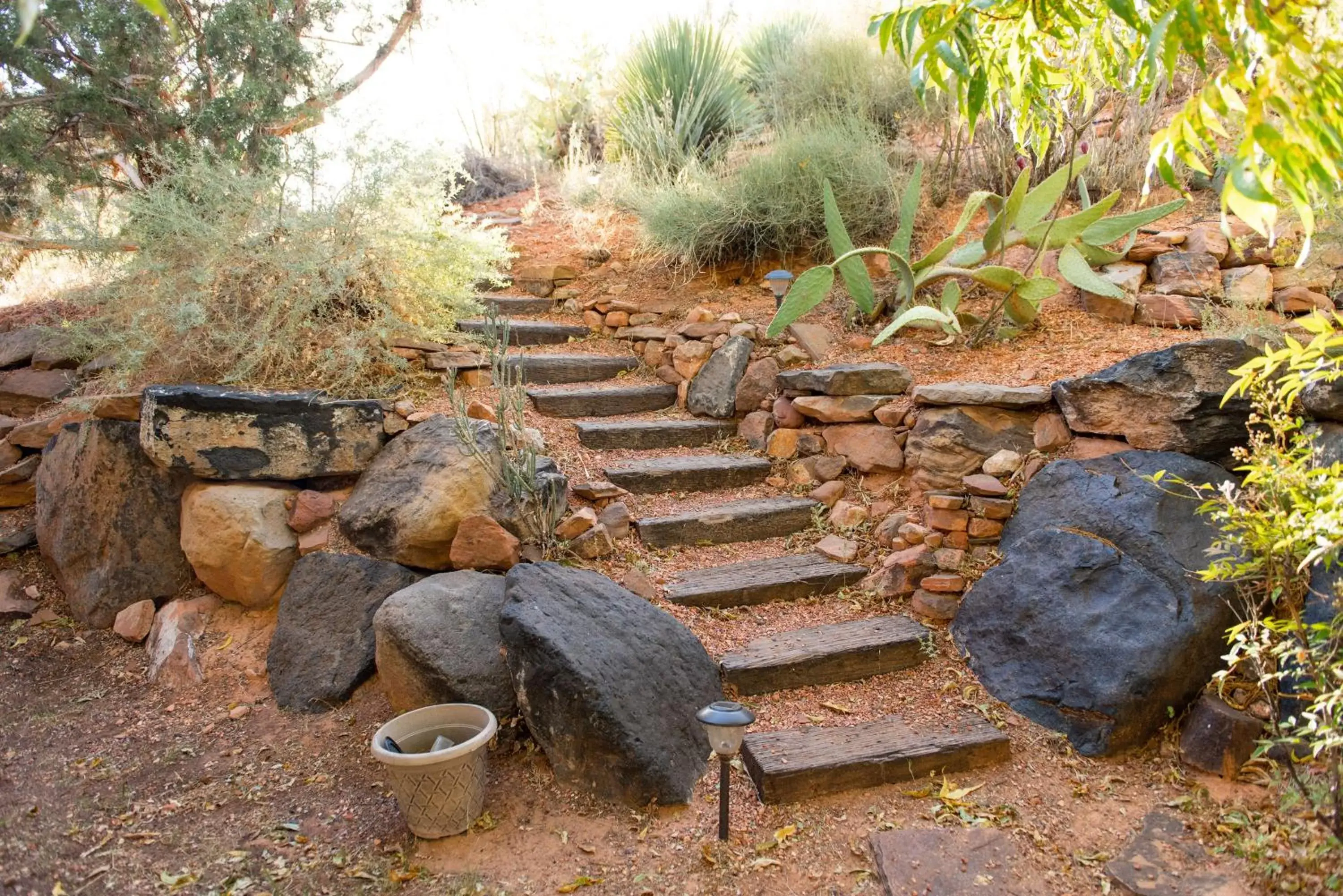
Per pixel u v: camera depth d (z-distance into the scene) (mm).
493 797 3160
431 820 2922
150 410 4188
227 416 4207
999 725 3387
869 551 4320
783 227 6055
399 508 3982
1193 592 3301
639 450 5074
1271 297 4750
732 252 6391
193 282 4840
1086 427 4008
